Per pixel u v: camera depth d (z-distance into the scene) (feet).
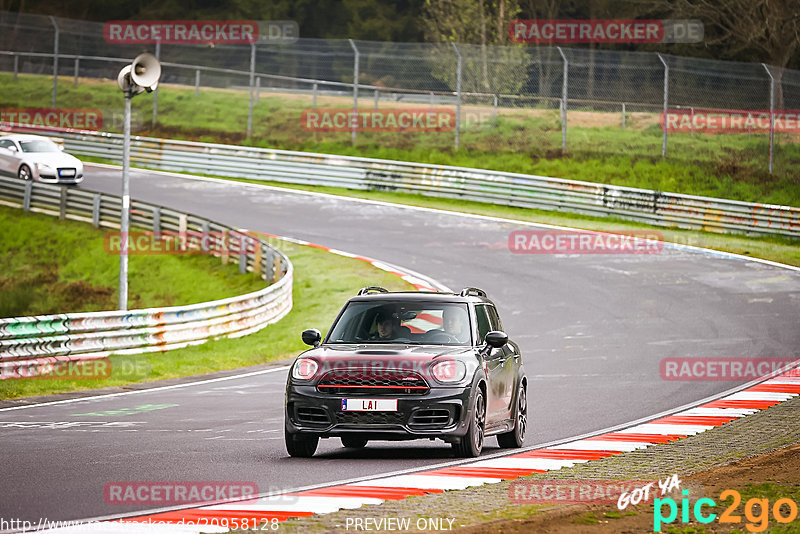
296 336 287.69
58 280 398.83
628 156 563.48
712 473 117.50
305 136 634.02
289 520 92.12
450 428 127.95
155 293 375.66
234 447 139.74
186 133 640.17
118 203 432.66
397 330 140.26
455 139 588.91
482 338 142.41
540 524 89.20
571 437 151.43
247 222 445.78
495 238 419.54
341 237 422.41
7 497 102.53
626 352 246.88
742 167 538.06
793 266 374.02
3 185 477.36
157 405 184.75
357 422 127.95
